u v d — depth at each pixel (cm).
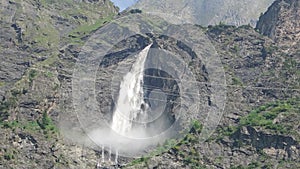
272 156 12756
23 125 13750
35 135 13525
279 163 12556
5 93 14588
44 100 14462
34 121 14000
